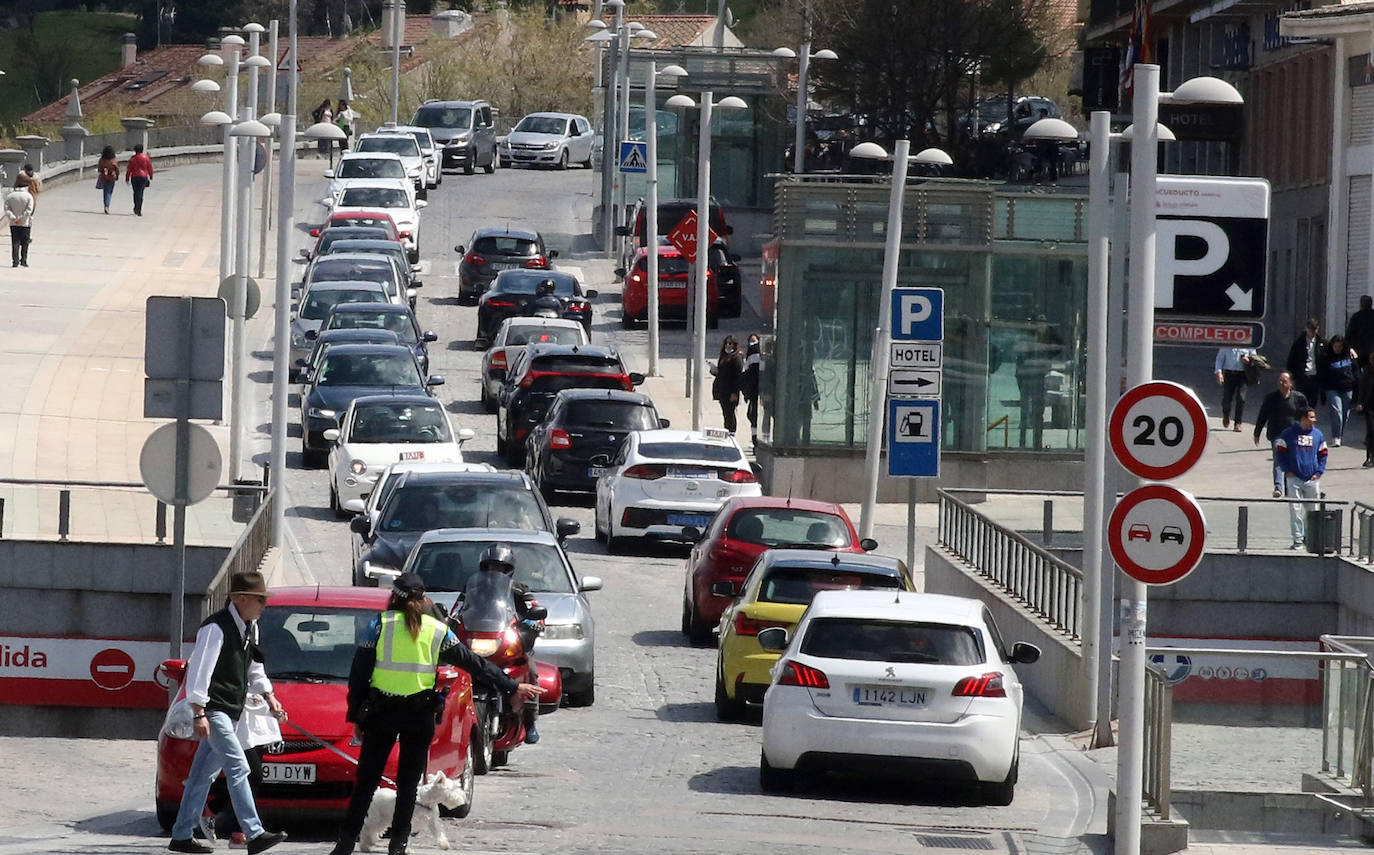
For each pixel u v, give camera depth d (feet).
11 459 340.39
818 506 257.14
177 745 141.28
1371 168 500.33
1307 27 506.07
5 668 285.23
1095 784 182.39
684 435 323.57
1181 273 183.52
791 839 146.41
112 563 284.00
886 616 169.07
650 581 299.58
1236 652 156.46
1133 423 129.90
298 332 453.99
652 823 151.84
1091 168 191.11
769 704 168.45
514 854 135.13
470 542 214.90
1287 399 330.75
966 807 168.55
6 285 529.86
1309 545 318.24
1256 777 154.81
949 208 384.68
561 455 348.59
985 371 386.32
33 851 131.13
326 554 299.17
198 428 161.99
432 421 340.59
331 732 142.41
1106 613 205.77
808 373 383.86
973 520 284.20
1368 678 152.87
